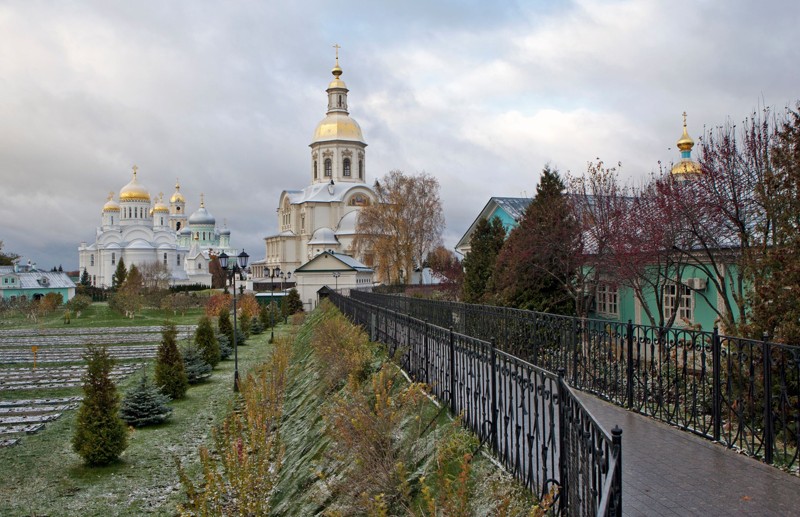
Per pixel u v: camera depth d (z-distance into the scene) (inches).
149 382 766.5
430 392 458.0
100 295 4175.7
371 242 3048.7
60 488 523.8
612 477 157.0
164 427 727.7
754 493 266.7
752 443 323.0
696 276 868.6
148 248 5438.0
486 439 327.6
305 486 418.0
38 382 1058.1
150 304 3179.1
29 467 578.2
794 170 483.2
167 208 6023.6
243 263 1106.7
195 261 5344.5
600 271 950.4
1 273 3627.0
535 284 987.9
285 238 4311.0
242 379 997.2
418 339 525.0
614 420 401.1
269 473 451.5
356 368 550.0
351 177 4436.5
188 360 1037.2
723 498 260.7
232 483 417.1
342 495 321.1
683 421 390.6
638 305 983.0
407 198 2871.6
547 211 976.3
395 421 331.3
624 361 486.0
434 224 2923.2
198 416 786.8
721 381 409.7
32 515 466.9
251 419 526.6
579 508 215.8
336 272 3115.2
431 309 918.4
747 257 541.0
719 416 348.8
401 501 284.7
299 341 1413.6
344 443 355.9
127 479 546.0
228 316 1448.1
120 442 590.6
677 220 731.4
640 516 241.8
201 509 393.4
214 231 6117.1
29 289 3651.6
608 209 954.1
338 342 658.2
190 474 557.9
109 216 5797.2
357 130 4495.6
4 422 757.3
